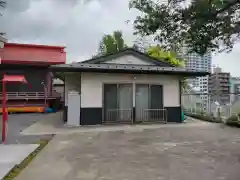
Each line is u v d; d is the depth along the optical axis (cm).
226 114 1084
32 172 430
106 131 880
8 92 1709
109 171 434
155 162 488
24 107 1680
